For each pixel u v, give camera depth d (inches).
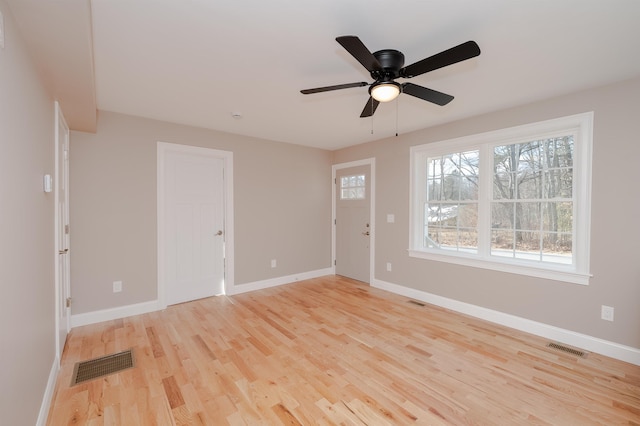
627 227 94.6
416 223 157.6
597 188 99.9
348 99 111.7
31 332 60.5
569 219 109.3
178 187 147.9
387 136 169.6
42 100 73.9
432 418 69.3
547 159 114.7
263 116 132.1
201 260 156.2
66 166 110.7
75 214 118.0
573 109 104.5
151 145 135.9
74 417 68.7
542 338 110.7
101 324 121.3
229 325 121.6
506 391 79.3
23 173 56.9
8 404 47.1
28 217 60.1
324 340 108.6
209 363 92.5
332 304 147.9
